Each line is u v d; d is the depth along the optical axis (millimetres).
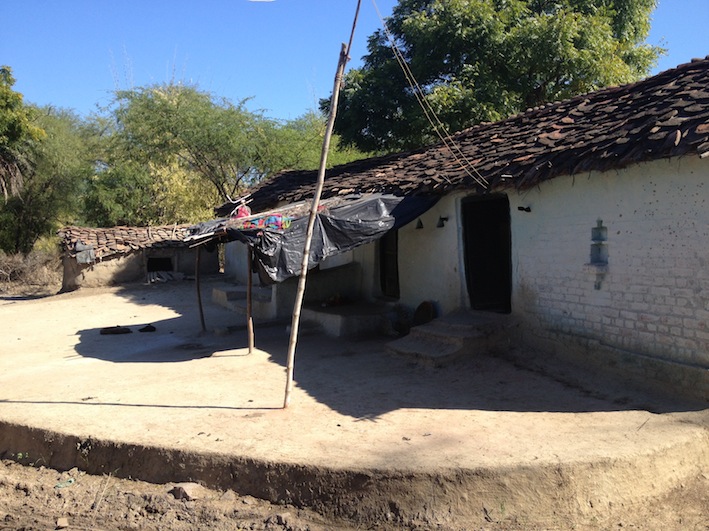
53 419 6070
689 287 5762
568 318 7203
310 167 26141
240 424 5660
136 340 11117
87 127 32844
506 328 7930
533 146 7984
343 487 4438
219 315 13281
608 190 6617
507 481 4309
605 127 7250
